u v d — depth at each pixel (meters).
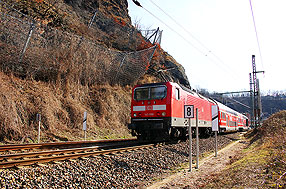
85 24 26.02
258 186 4.92
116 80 21.81
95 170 6.74
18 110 11.66
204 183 6.42
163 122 11.96
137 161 8.22
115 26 30.72
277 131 13.24
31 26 13.77
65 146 10.19
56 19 21.52
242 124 41.47
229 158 10.64
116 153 8.77
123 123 18.73
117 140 13.04
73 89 16.75
